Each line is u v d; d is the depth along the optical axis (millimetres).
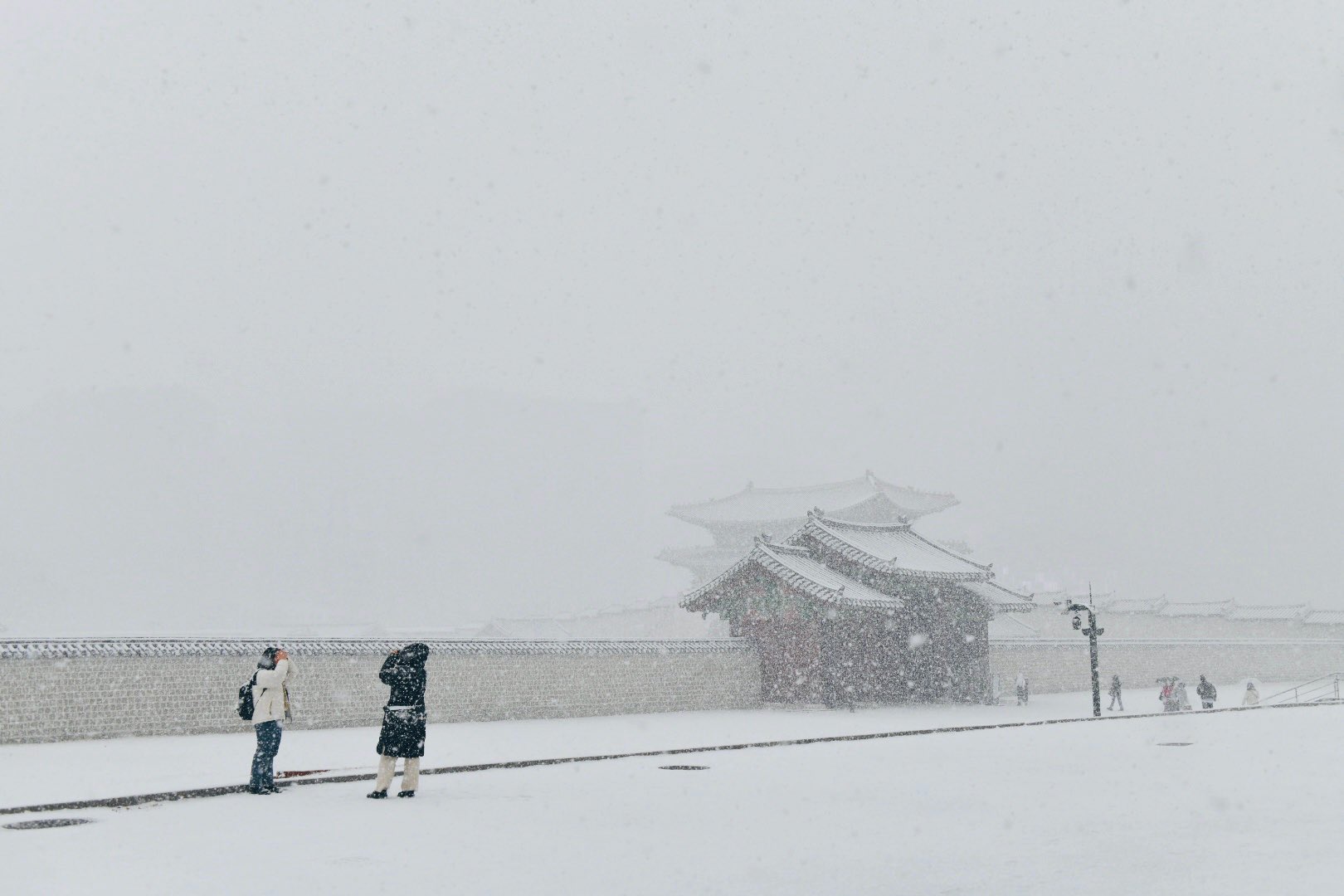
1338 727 22828
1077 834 9102
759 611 38938
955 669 42500
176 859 8258
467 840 9156
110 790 13156
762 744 21172
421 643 12836
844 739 23078
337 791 13195
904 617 40875
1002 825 9719
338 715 28094
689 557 85812
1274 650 64812
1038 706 42156
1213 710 33031
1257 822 9547
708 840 9055
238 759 18484
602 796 12352
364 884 7262
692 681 36500
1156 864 7707
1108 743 19766
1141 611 77125
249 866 7930
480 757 18250
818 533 41500
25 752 20391
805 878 7426
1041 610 73750
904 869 7680
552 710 32562
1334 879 7035
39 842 9148
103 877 7535
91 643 24484
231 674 26516
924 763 16297
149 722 25031
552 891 7039
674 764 16922
